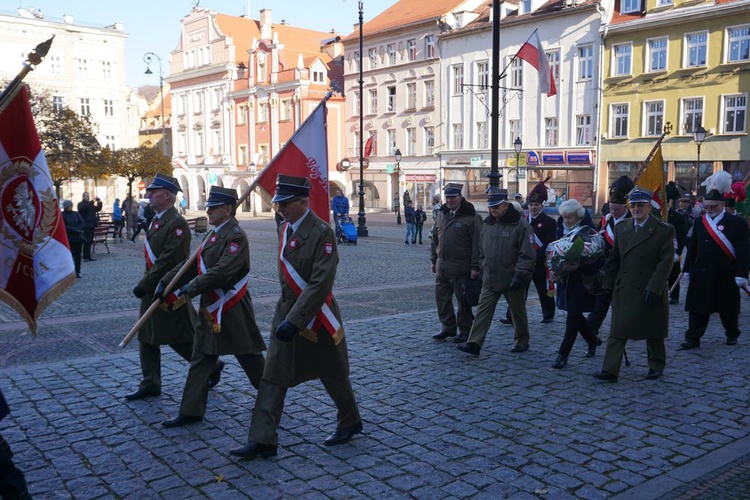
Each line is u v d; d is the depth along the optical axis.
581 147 36.12
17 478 3.61
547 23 37.12
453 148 43.44
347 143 51.97
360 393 6.13
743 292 11.88
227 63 59.25
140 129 75.12
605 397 6.01
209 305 5.26
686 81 31.72
